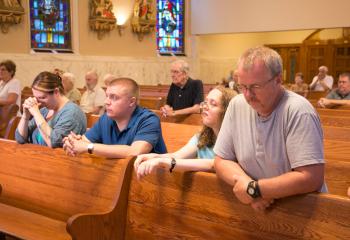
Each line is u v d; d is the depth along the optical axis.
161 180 2.42
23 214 3.13
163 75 14.31
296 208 1.92
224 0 14.30
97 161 2.77
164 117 5.44
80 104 6.62
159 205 2.43
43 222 2.97
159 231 2.43
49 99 3.36
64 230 2.85
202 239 2.27
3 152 3.37
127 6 12.94
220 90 2.56
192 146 2.73
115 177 2.67
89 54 12.29
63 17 11.88
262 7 13.63
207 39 15.81
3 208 3.25
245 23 13.95
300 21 13.09
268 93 1.80
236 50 16.94
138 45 13.51
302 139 1.79
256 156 1.95
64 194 2.95
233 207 2.14
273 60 1.77
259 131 1.92
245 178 1.91
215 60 16.17
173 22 14.80
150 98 6.95
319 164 1.79
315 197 1.87
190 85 5.39
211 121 2.54
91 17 12.17
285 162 1.89
